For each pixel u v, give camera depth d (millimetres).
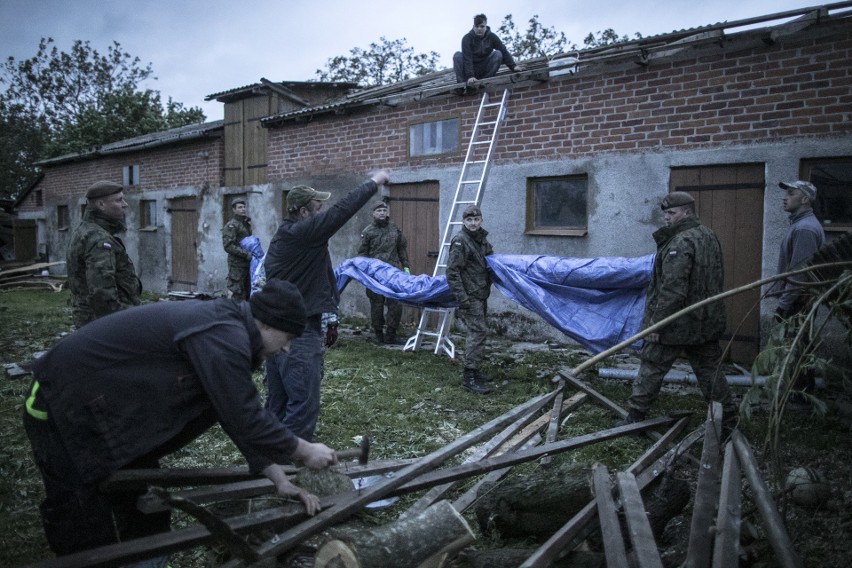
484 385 5961
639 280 5754
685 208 4418
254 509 2941
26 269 17312
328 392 5801
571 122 7895
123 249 4555
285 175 11914
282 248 3824
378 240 8594
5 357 7590
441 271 7523
